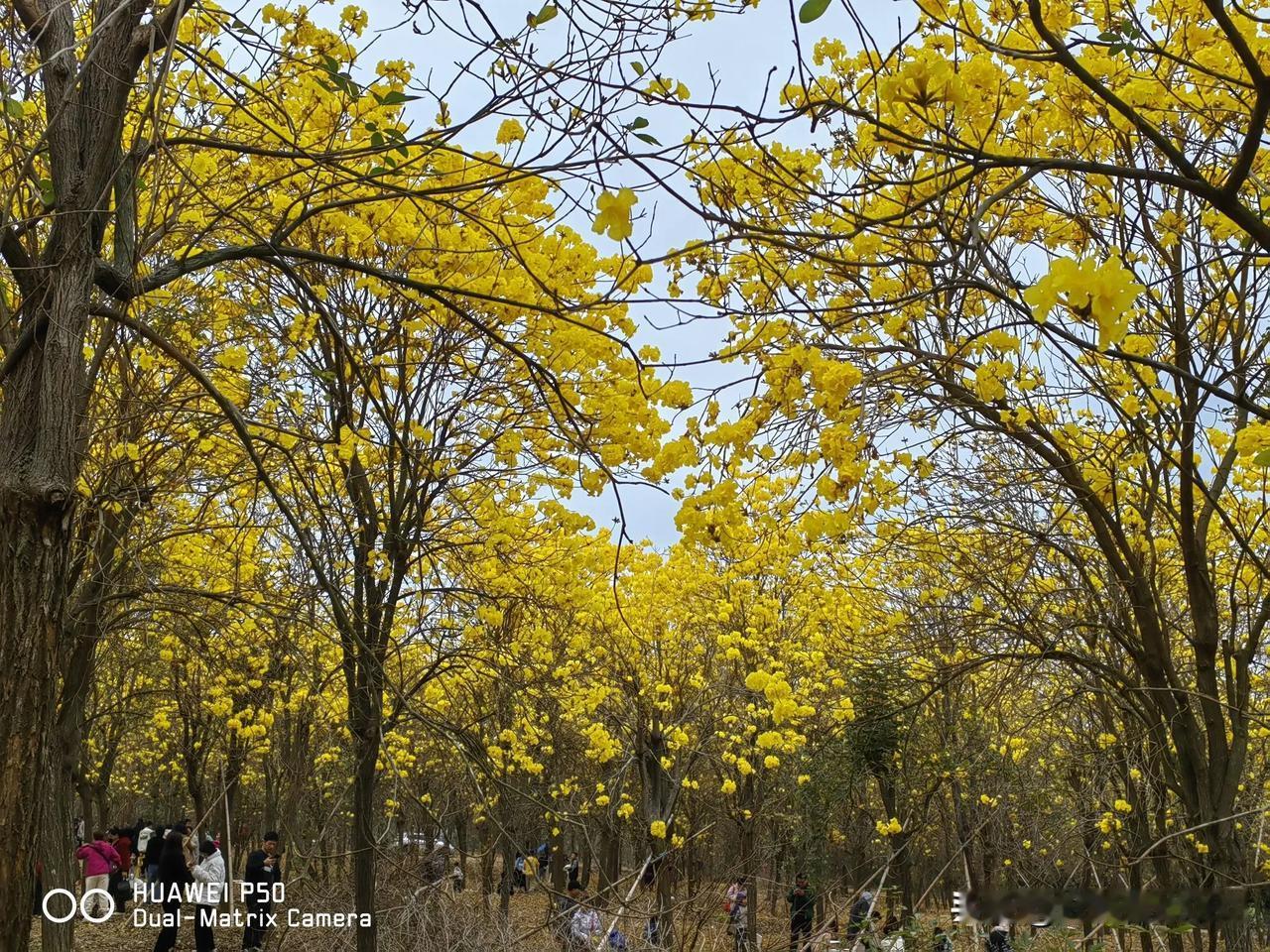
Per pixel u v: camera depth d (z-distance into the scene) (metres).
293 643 5.18
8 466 2.46
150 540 5.48
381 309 5.56
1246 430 2.84
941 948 4.89
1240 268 4.43
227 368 4.48
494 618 5.66
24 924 2.28
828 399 2.86
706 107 2.35
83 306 2.65
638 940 6.20
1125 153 4.75
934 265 2.43
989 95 3.66
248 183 4.47
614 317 4.39
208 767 16.62
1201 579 5.32
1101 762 7.79
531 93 2.65
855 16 2.18
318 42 3.97
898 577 8.89
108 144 2.77
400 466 5.67
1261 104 2.02
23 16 2.86
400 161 3.88
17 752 2.31
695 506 3.17
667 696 10.97
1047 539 5.89
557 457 5.54
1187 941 7.16
